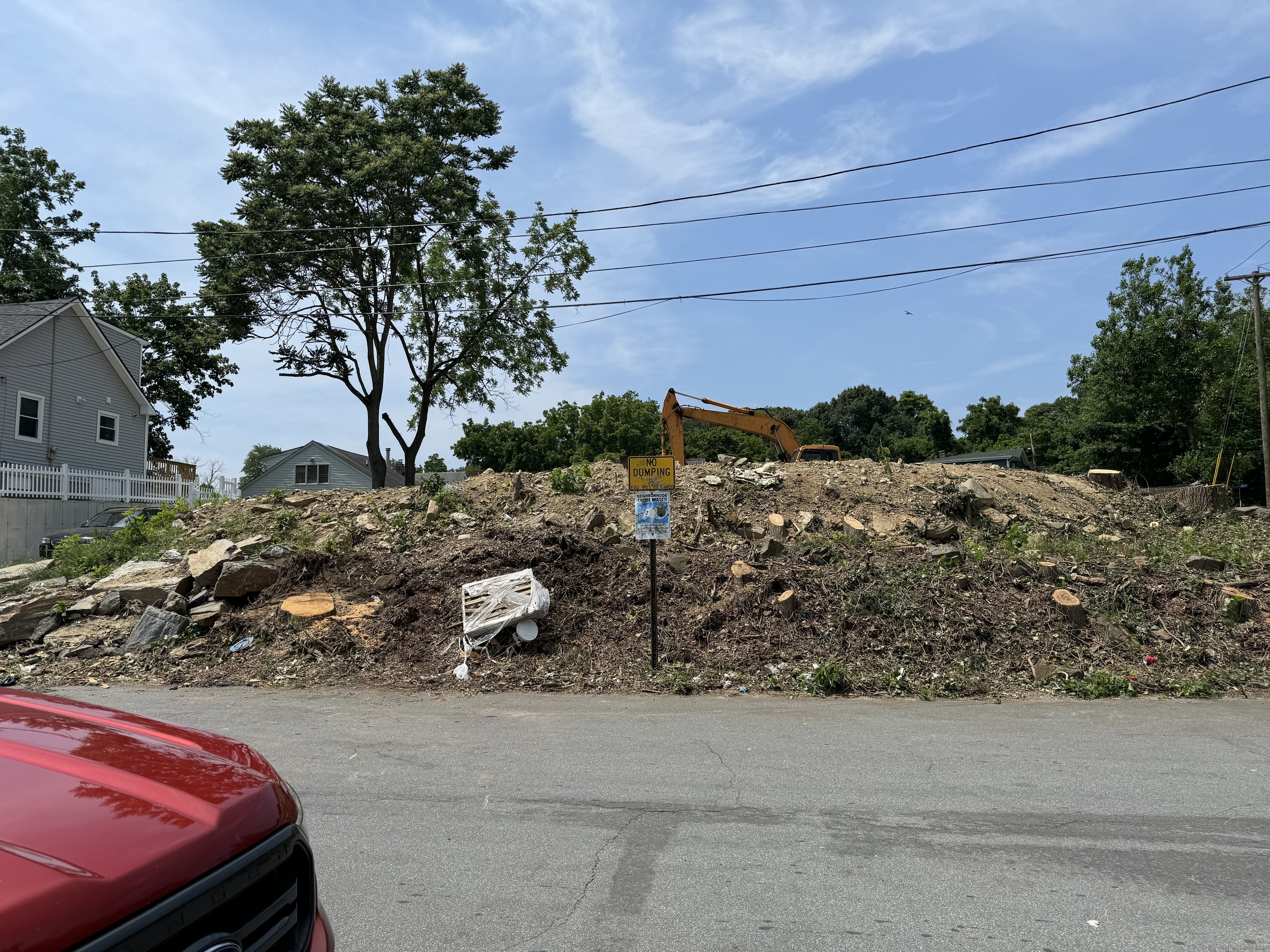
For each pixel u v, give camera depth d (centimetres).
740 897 371
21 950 139
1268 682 844
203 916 173
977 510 1371
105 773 205
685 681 852
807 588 1023
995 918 352
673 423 1981
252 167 2597
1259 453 3900
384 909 359
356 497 1523
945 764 580
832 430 8556
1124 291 4200
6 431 2542
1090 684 838
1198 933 339
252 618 1012
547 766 576
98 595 1112
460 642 949
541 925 345
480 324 2892
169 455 3916
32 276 3406
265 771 231
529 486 1468
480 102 2775
